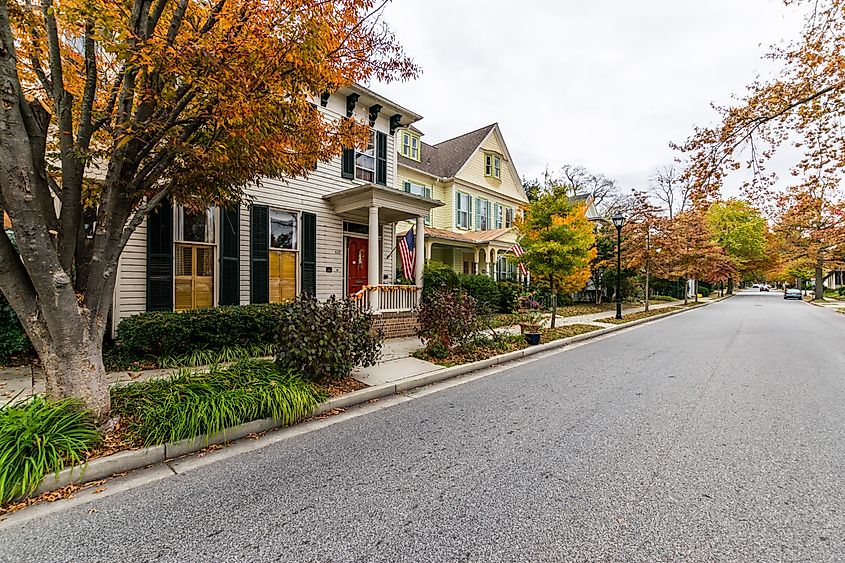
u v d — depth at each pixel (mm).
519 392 5613
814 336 11367
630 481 3008
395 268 13023
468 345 7875
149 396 4020
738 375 6570
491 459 3416
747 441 3795
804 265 33125
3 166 2977
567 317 15977
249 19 3887
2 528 2449
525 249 12594
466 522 2469
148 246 7305
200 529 2426
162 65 3447
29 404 3404
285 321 5250
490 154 21281
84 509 2670
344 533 2369
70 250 3469
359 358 5840
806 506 2654
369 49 4957
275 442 3852
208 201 6125
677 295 33406
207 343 6766
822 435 3938
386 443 3805
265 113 3971
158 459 3395
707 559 2119
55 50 3414
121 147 3561
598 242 22250
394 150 12328
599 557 2135
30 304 3391
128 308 7215
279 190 9516
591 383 6102
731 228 39938
